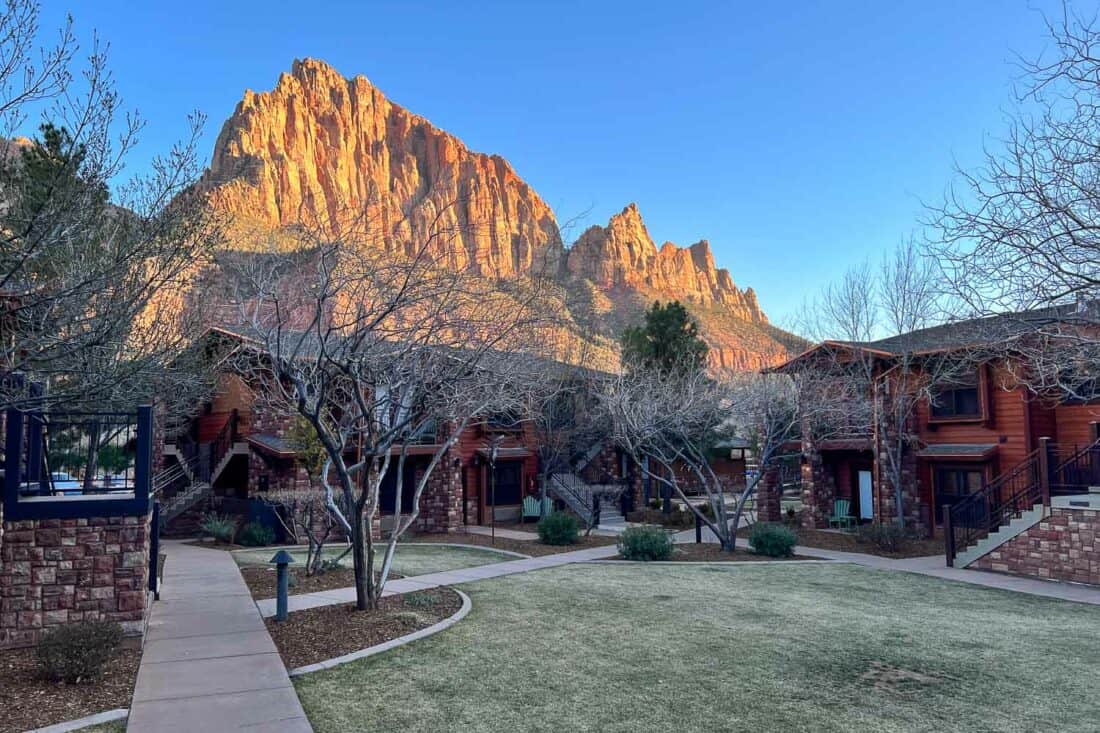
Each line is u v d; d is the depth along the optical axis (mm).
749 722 6660
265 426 22359
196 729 6258
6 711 6664
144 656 8641
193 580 14258
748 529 25578
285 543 21281
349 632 9828
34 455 10125
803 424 26000
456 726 6418
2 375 7875
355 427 13438
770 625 10703
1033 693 7672
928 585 15125
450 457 25250
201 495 24359
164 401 18000
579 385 26938
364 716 6625
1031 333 10266
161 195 9406
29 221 7492
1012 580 15969
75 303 8133
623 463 32531
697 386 24141
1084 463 18344
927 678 8172
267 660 8445
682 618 11055
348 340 10125
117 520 9227
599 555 18984
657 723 6582
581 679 7840
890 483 23078
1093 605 13125
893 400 23156
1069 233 8062
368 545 11273
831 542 21969
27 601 8789
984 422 21875
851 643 9695
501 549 20109
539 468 29938
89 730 6215
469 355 11594
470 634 9797
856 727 6590
